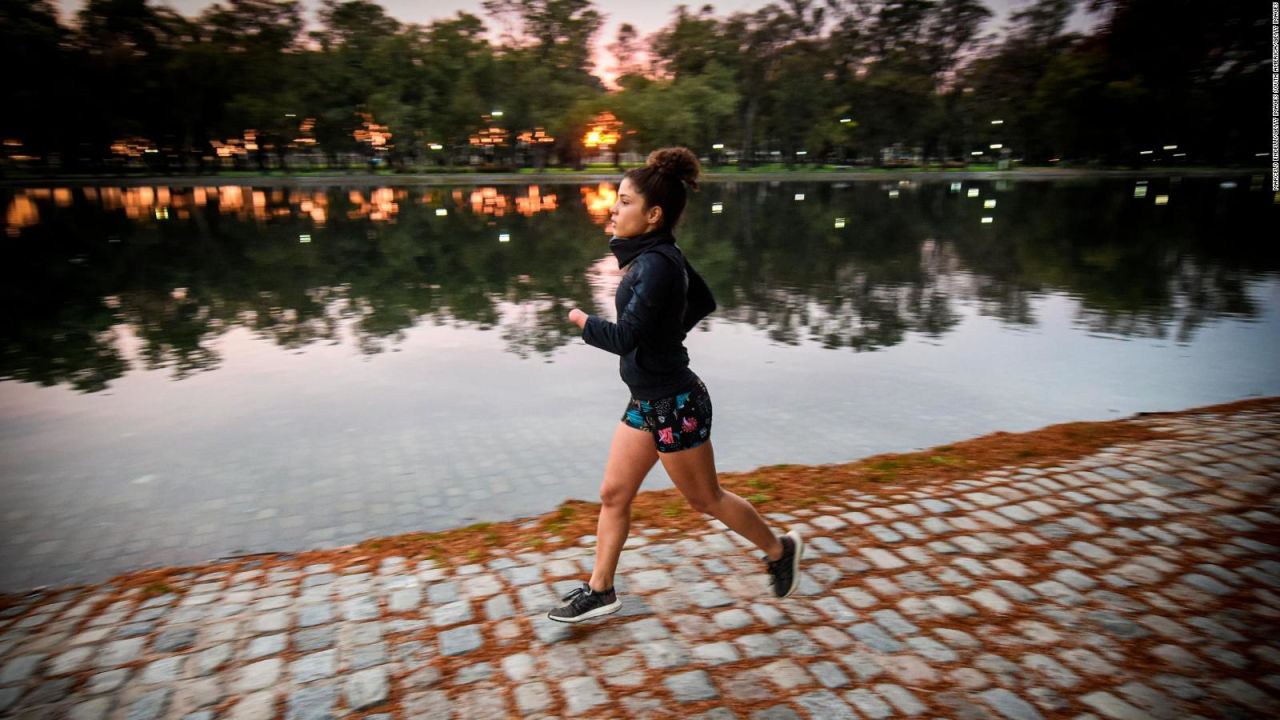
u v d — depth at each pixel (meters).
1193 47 76.56
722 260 14.39
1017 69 92.94
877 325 8.47
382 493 4.04
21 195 41.25
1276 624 2.66
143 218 25.55
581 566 3.13
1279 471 4.05
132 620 2.74
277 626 2.69
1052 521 3.51
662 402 2.36
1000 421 5.21
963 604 2.80
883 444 4.79
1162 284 11.27
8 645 2.59
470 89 74.94
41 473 4.32
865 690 2.30
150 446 4.75
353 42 75.56
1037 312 9.16
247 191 47.66
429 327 8.49
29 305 9.86
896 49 90.06
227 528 3.63
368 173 81.31
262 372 6.55
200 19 73.31
